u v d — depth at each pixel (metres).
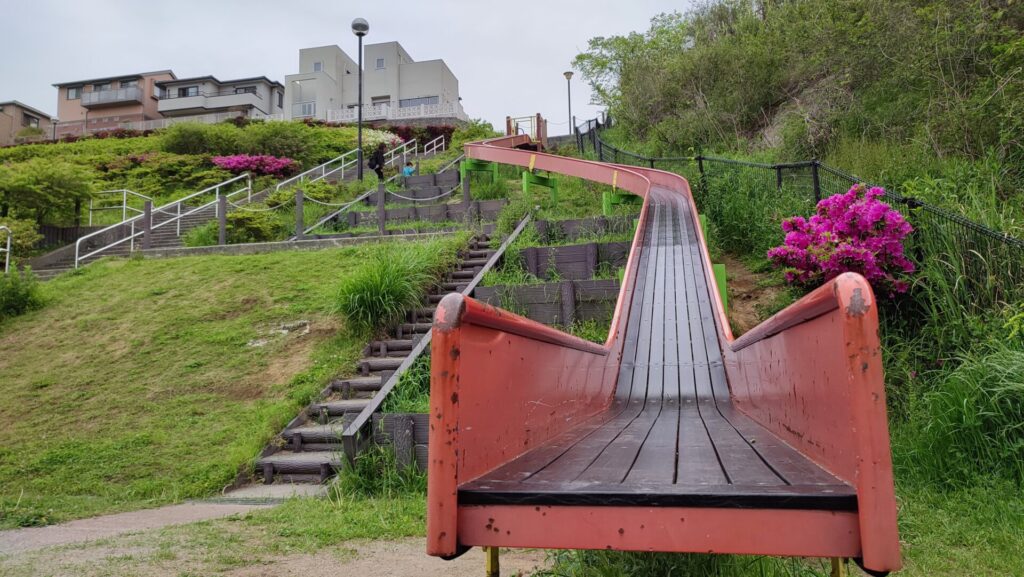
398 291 9.93
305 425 7.83
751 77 21.48
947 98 10.95
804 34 17.70
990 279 6.99
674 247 11.77
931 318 7.24
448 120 46.72
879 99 13.81
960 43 11.20
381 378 8.42
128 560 3.90
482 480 2.06
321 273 12.16
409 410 7.09
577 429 3.97
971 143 10.37
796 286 8.45
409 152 35.72
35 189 18.64
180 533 4.62
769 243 11.19
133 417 8.21
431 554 1.83
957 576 3.57
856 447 1.61
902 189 10.03
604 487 1.92
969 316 6.86
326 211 19.66
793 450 2.60
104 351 10.12
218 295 11.70
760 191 12.52
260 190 25.31
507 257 11.56
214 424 7.93
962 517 4.52
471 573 3.74
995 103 10.04
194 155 30.25
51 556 4.01
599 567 2.77
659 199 15.77
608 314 9.83
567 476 2.23
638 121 25.70
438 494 1.85
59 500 6.24
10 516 5.35
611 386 6.64
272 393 8.50
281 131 33.03
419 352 8.18
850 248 7.57
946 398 5.54
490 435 2.25
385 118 48.16
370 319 9.70
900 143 12.15
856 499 1.64
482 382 2.18
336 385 8.55
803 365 2.33
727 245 12.48
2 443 7.84
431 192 20.88
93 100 62.12
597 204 18.28
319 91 58.62
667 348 7.89
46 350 10.39
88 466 7.18
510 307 10.02
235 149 32.31
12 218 18.14
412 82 61.91
